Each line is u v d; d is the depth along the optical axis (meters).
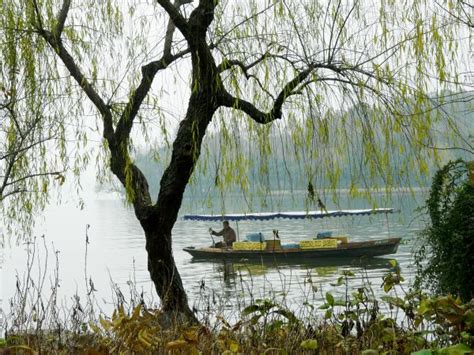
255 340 7.58
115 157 13.23
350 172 11.30
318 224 88.38
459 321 5.80
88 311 11.30
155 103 13.54
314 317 8.74
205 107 11.72
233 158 11.84
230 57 12.09
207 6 11.28
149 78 13.16
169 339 7.35
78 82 13.08
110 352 6.43
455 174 12.46
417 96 11.00
